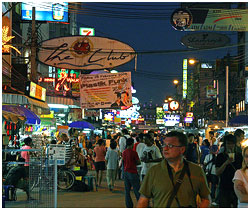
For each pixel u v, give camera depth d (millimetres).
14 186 10078
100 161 15055
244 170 5215
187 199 3998
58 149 8398
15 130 17562
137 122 86188
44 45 17797
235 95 39406
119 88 18062
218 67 48844
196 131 42031
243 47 38688
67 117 30641
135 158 9641
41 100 19750
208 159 10078
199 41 15727
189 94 75188
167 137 4195
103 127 50938
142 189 4168
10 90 18172
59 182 13352
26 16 27453
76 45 17703
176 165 4141
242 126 20000
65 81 29688
